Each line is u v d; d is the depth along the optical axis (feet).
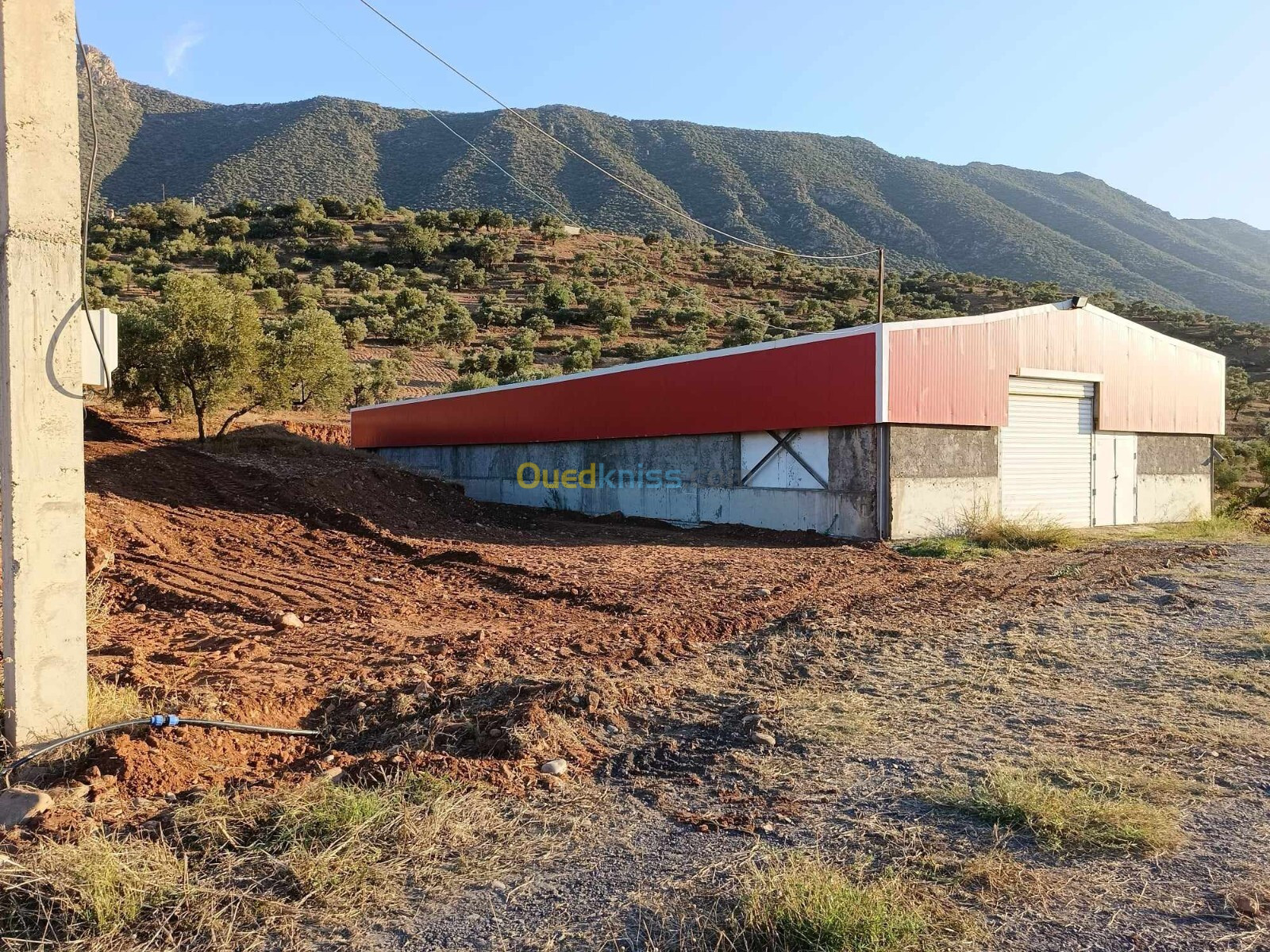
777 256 352.90
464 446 96.68
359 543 48.93
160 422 84.43
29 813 13.02
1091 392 65.98
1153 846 12.19
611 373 75.10
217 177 554.05
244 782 15.10
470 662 23.77
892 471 53.06
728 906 10.79
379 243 303.07
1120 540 55.57
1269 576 36.73
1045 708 19.44
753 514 62.64
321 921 10.69
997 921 10.37
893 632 27.35
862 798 14.42
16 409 15.25
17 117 15.17
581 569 42.70
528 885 11.56
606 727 18.52
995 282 326.65
